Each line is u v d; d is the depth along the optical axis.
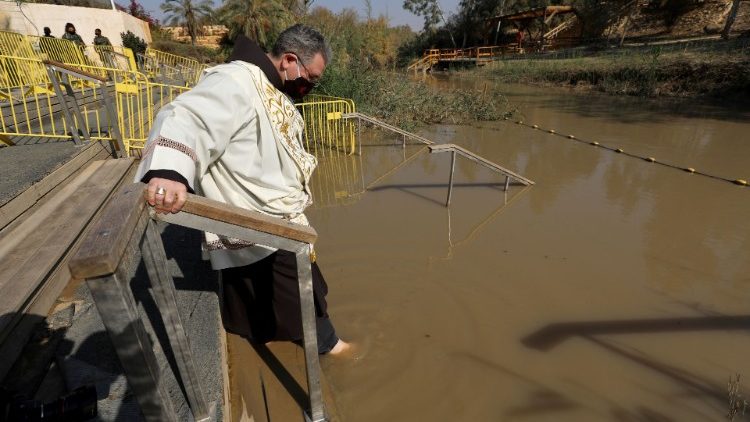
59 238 2.81
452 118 12.36
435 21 40.84
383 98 12.02
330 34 12.28
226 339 2.40
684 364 3.13
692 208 5.93
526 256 4.61
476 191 6.60
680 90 15.12
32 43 9.61
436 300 3.81
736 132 10.04
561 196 6.39
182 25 33.00
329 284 4.04
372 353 3.14
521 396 2.83
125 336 0.92
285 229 1.41
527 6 37.03
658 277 4.23
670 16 27.56
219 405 1.73
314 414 2.04
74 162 4.34
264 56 1.74
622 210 5.87
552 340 3.34
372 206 6.03
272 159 1.75
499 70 25.36
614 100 15.31
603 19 30.42
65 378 1.83
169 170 1.21
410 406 2.72
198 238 3.17
